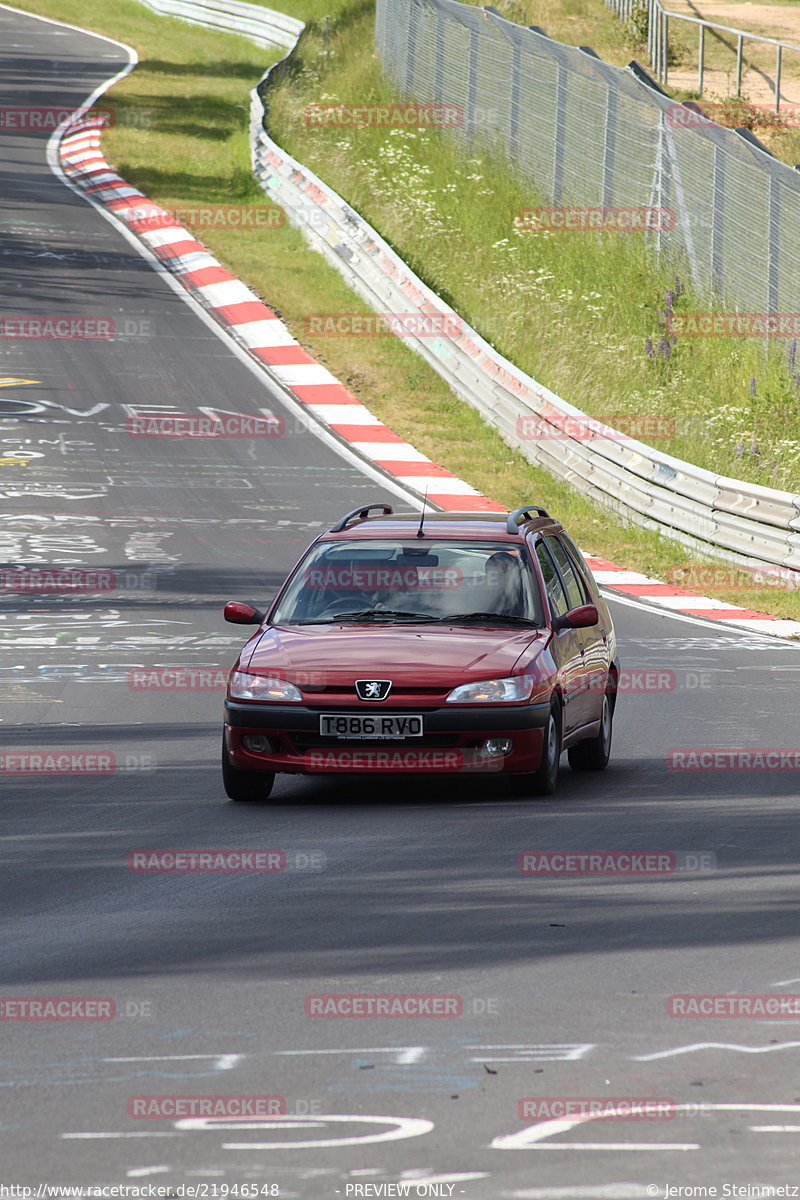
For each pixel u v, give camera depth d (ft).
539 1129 53.72
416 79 559.38
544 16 611.06
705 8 643.45
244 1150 52.13
